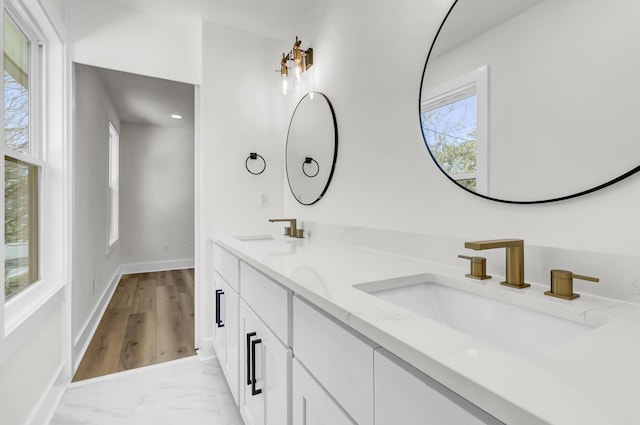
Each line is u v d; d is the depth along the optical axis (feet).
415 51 4.00
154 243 14.38
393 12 4.34
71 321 5.82
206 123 6.96
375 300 2.21
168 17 6.87
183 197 14.89
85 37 6.15
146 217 14.19
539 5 2.70
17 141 4.69
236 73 7.27
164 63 6.83
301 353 2.75
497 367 1.30
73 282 6.08
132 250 13.96
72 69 5.98
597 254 2.35
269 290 3.43
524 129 2.82
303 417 2.70
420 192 3.94
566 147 2.53
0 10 3.31
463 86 3.35
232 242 5.43
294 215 7.23
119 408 5.14
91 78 8.07
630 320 1.89
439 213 3.70
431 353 1.42
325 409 2.34
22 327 3.92
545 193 2.68
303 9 6.58
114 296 10.84
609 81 2.28
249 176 7.40
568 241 2.57
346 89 5.32
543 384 1.17
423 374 1.53
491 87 3.09
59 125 5.70
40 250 5.41
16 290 4.50
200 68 7.10
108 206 10.57
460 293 2.92
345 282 2.72
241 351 4.51
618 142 2.25
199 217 7.24
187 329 8.29
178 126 14.52
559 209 2.63
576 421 0.96
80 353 6.77
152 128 14.26
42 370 4.83
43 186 5.45
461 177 3.39
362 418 1.94
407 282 3.00
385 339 1.67
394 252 4.22
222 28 7.13
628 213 2.25
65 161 5.76
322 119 5.99
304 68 6.44
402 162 4.21
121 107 11.78
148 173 14.20
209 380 5.98
